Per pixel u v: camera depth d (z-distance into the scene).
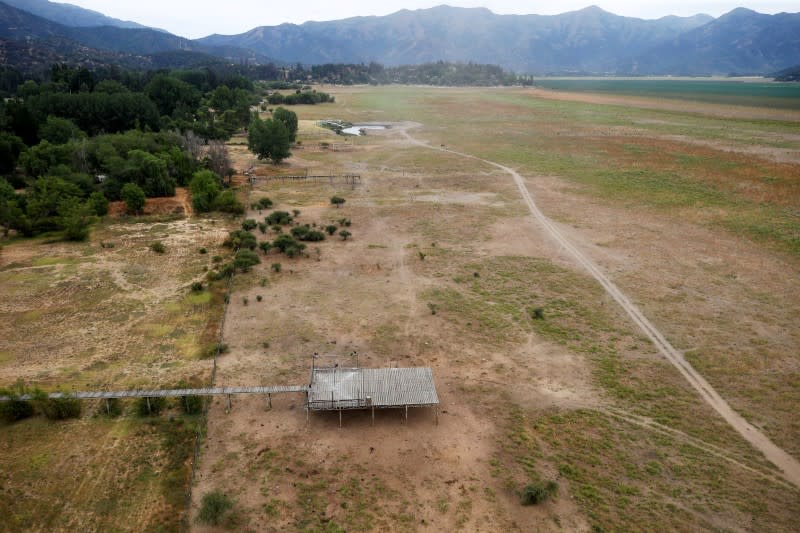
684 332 38.97
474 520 23.06
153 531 22.45
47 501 23.98
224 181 85.44
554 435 28.34
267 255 54.62
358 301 44.09
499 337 38.44
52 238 59.09
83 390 31.72
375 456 26.86
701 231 60.62
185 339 37.97
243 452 27.02
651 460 26.59
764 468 26.06
